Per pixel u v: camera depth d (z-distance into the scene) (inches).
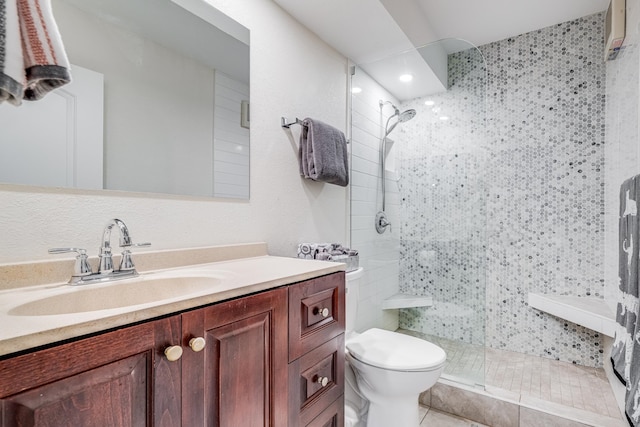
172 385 24.5
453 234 90.1
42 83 25.2
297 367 37.0
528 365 86.8
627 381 53.8
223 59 51.9
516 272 97.3
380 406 58.2
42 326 19.2
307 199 69.6
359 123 87.0
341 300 45.7
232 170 52.9
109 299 33.2
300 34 68.6
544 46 94.4
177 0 45.9
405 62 81.7
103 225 37.8
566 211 91.3
